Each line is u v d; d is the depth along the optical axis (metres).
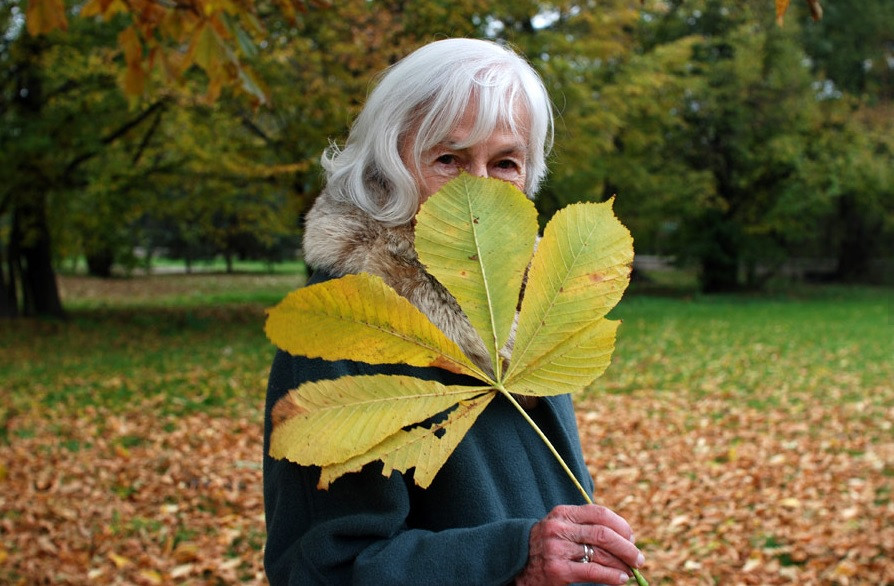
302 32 8.74
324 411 0.76
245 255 32.66
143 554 3.98
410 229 1.00
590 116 10.86
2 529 4.24
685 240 21.14
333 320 0.76
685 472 5.42
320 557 0.95
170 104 10.65
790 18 18.25
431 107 0.99
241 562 3.97
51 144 10.51
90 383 8.34
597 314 0.79
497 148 1.02
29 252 13.85
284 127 10.76
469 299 0.79
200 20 2.25
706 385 8.38
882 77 21.19
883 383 8.41
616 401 7.68
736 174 19.92
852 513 4.50
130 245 15.24
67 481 5.12
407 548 0.93
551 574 0.84
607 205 0.81
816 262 28.58
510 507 1.07
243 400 7.57
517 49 1.18
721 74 18.31
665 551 4.11
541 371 0.80
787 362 9.82
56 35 9.93
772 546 4.18
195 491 4.97
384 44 8.69
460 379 1.00
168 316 15.13
